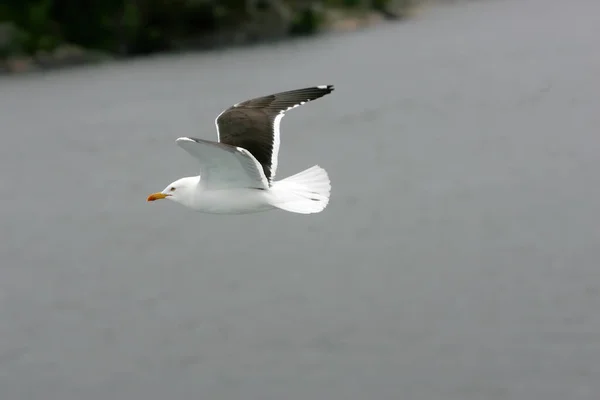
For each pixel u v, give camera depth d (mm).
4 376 13148
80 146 27750
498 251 16641
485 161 23125
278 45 48781
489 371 12531
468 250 16719
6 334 14477
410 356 12992
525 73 35781
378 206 19672
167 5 48062
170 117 30938
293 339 13625
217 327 14172
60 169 25156
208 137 27719
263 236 18203
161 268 16734
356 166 23328
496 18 54938
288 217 19234
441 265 16078
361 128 27953
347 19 56281
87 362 13500
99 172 24594
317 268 16203
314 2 57125
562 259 16078
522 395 11977
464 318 13992
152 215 20312
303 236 17953
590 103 29578
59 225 19984
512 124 27250
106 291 15906
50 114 33062
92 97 36000
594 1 59906
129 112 32406
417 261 16328
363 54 43938
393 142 25844
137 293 15703
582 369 12484
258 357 13156
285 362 13000
